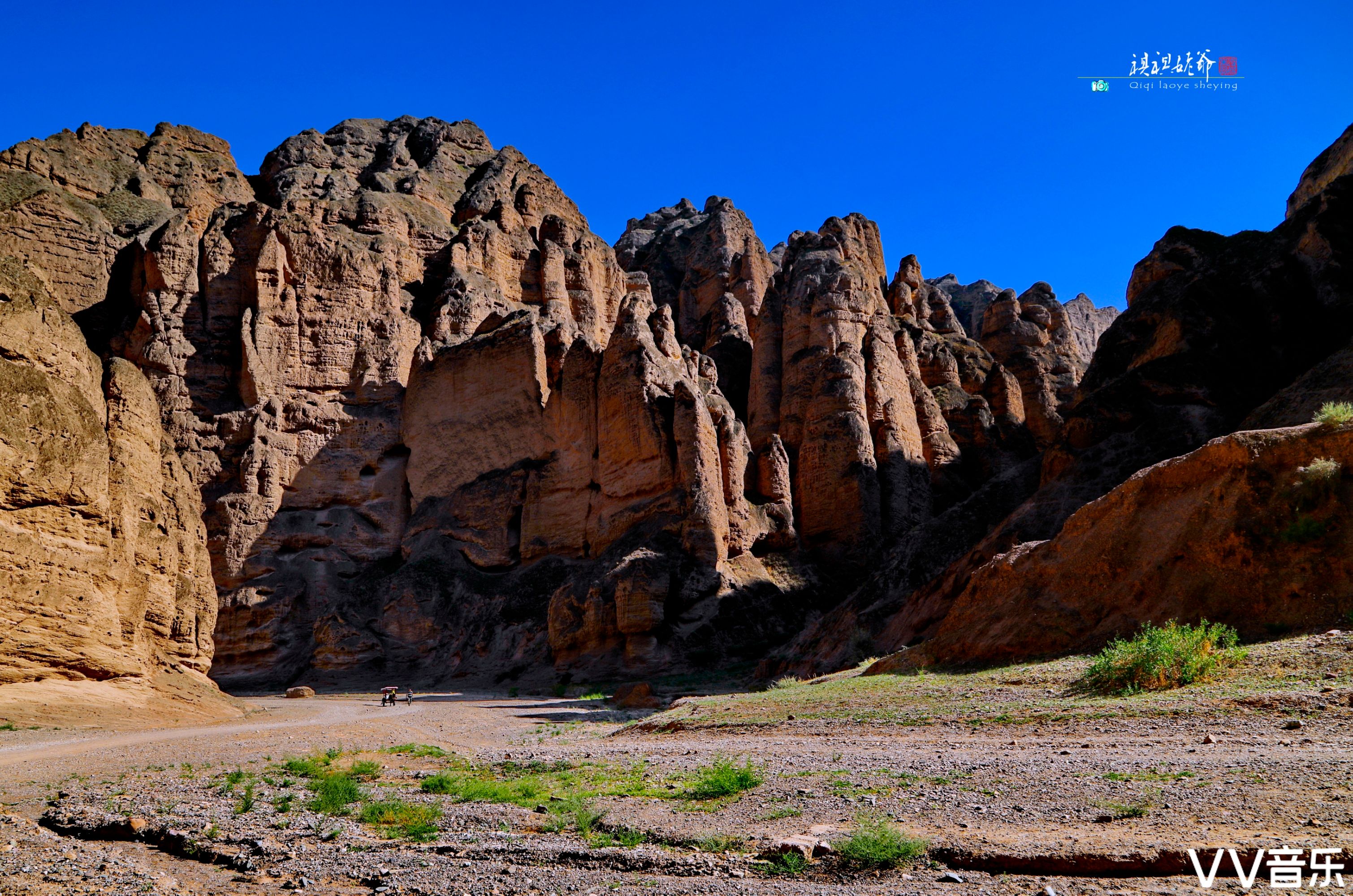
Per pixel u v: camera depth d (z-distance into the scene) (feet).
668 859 34.50
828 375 254.27
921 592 141.90
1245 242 187.52
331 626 237.04
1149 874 28.55
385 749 81.46
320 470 271.28
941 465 265.13
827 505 240.32
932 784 43.29
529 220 365.61
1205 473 83.71
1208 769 39.58
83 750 79.36
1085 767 43.09
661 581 202.08
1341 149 209.36
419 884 34.30
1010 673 76.64
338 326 285.64
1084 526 90.89
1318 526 72.90
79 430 107.86
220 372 273.75
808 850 33.40
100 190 310.86
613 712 128.67
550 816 44.62
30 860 39.70
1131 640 76.69
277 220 286.25
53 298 113.09
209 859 40.81
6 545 97.40
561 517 245.86
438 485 269.64
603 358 250.98
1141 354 180.14
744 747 65.67
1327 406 82.07
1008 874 29.84
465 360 275.59
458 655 229.25
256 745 83.97
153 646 124.06
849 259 321.73
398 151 382.22
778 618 210.59
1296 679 56.44
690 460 221.25
